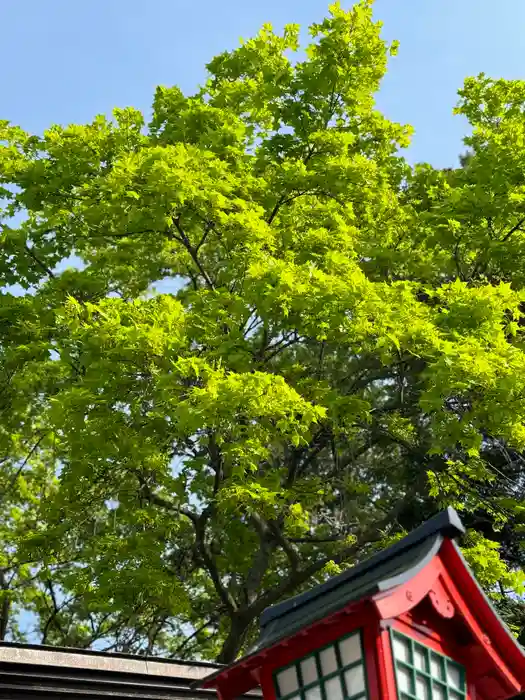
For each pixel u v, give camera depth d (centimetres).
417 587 429
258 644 485
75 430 1123
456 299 1169
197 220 1304
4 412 1493
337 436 1355
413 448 1478
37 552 1290
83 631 1927
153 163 1207
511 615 1526
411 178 1609
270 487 1182
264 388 1009
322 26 1516
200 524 1365
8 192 1447
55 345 1303
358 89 1505
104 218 1325
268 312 1174
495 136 1489
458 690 443
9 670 652
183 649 1938
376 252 1392
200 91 1605
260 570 1379
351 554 1415
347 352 1608
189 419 979
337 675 420
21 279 1451
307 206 1384
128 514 1323
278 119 1507
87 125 1448
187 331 1180
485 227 1398
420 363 1470
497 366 1071
